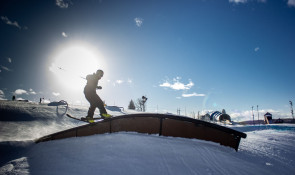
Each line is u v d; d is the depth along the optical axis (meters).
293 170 2.19
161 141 2.65
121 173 1.83
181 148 2.41
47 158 2.71
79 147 2.83
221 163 2.10
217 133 2.85
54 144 3.57
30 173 2.23
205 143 2.73
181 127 2.96
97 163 2.09
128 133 3.15
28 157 3.07
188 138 2.89
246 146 3.36
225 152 2.50
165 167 1.93
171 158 2.12
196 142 2.73
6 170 2.46
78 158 2.36
